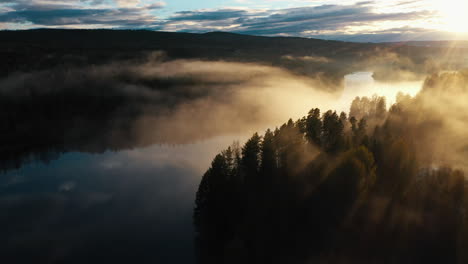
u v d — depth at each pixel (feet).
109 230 202.69
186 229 201.05
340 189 164.14
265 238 167.43
